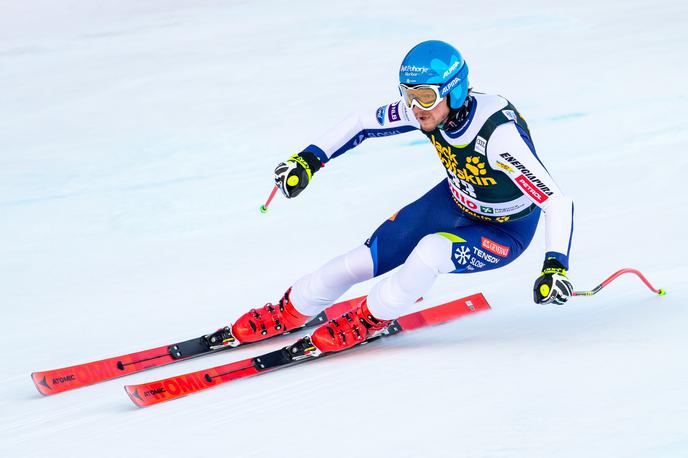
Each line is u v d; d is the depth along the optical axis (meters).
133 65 54.44
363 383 11.62
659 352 10.85
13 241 25.89
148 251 24.20
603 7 61.59
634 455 7.96
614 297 15.06
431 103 12.63
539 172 12.35
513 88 41.19
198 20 68.50
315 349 13.80
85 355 16.19
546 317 14.44
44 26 68.69
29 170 34.06
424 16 63.44
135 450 10.12
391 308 13.59
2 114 44.28
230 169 32.50
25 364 15.84
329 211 26.31
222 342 15.33
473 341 13.38
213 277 21.41
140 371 14.51
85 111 43.97
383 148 32.81
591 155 29.53
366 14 65.75
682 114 33.72
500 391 10.24
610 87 39.34
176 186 30.70
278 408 11.01
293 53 54.47
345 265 14.62
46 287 21.62
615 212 22.61
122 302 19.97
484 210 13.77
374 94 42.91
